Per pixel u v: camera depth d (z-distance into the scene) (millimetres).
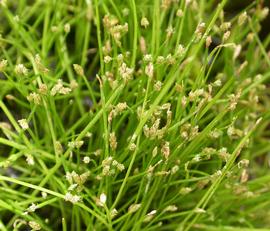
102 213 214
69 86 257
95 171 245
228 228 249
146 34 265
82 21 273
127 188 235
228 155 220
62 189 229
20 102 242
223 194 252
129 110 229
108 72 224
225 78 281
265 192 269
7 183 254
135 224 224
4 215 249
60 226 255
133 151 225
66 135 241
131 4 231
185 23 270
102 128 236
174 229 254
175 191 242
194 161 222
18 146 225
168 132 223
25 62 275
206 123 266
